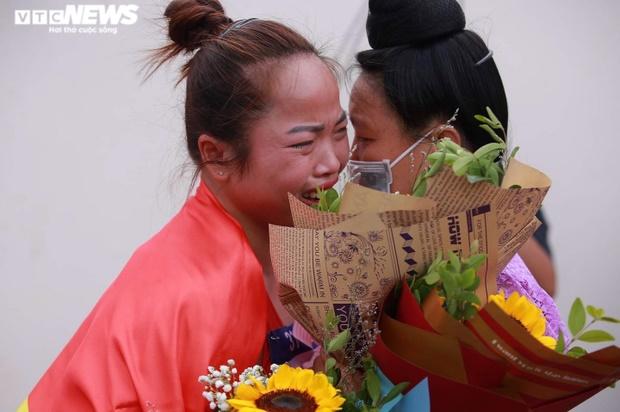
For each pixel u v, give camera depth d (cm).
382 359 203
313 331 218
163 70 419
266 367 230
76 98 433
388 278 204
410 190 258
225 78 228
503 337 190
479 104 257
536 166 440
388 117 258
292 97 224
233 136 228
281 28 232
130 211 433
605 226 447
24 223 439
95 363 217
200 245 230
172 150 423
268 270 241
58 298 439
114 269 436
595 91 440
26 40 433
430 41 258
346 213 210
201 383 214
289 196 212
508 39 432
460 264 196
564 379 196
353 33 404
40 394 229
